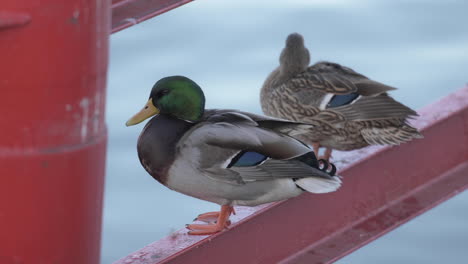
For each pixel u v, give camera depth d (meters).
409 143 6.85
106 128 3.62
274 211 6.05
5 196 3.39
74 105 3.36
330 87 8.16
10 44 3.22
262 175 5.83
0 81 3.26
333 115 8.07
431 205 6.68
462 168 7.03
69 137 3.39
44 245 3.48
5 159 3.34
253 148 5.86
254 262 5.98
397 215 6.53
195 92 6.11
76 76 3.32
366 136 7.91
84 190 3.51
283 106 8.49
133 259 5.46
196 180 6.01
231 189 5.94
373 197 6.57
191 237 5.73
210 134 5.97
